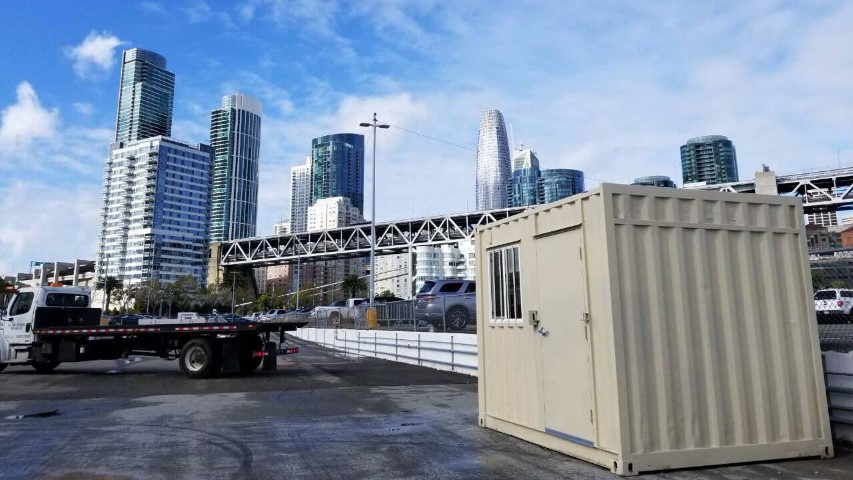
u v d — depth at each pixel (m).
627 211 6.17
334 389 12.58
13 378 15.45
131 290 138.12
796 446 6.25
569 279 6.64
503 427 7.90
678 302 6.17
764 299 6.52
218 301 124.62
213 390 12.57
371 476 5.82
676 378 6.01
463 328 17.56
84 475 5.88
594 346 6.18
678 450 5.86
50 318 17.31
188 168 166.75
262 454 6.73
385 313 22.33
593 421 6.13
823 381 6.54
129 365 19.75
